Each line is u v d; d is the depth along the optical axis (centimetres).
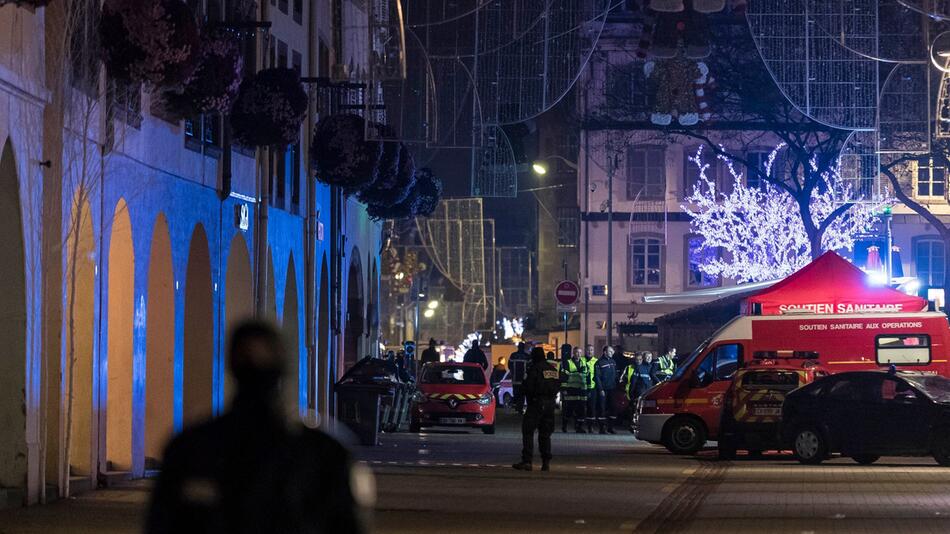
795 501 3203
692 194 12162
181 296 3938
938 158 10000
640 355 7075
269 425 884
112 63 2912
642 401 5184
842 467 4450
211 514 866
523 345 7350
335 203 6388
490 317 16112
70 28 2958
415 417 6562
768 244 11756
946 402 4434
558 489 3466
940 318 5347
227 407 891
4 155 2727
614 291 12200
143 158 3553
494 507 2984
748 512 2947
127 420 3531
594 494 3338
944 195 11762
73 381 3192
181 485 869
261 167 4788
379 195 5788
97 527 2477
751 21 5078
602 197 12125
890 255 9200
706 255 12162
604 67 11756
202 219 4131
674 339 8269
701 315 7600
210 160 4197
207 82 3309
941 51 4881
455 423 6500
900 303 5488
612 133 11938
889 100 6525
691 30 4625
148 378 3894
